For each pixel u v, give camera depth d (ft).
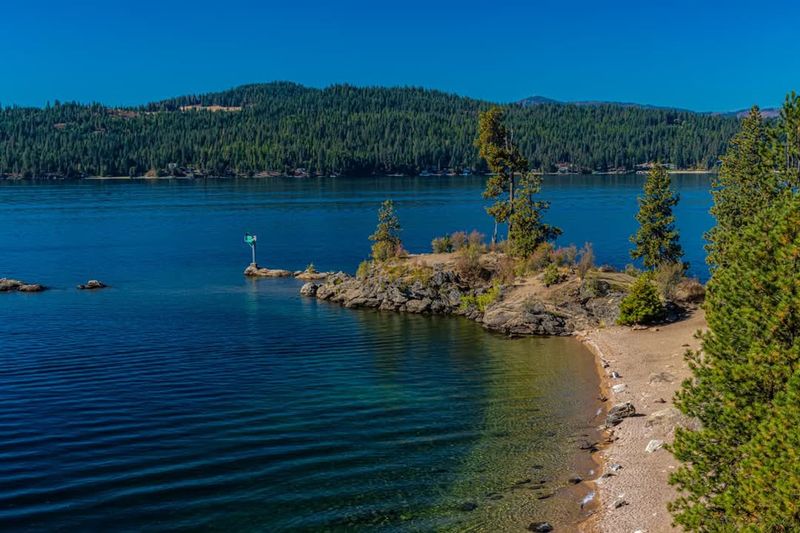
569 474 78.95
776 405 49.62
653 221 200.64
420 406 103.19
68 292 216.54
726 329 60.59
